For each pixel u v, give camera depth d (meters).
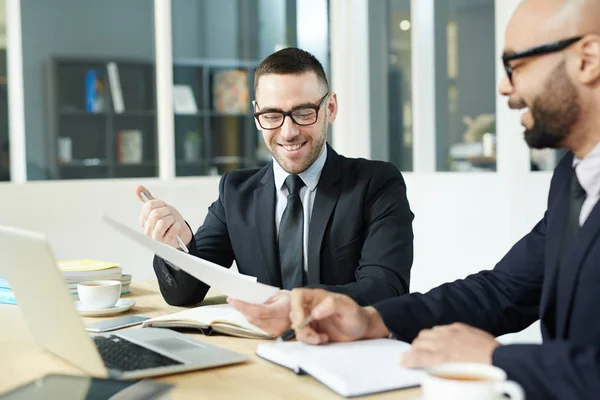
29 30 4.76
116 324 1.57
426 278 4.09
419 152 4.15
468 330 1.16
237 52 5.01
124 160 5.12
